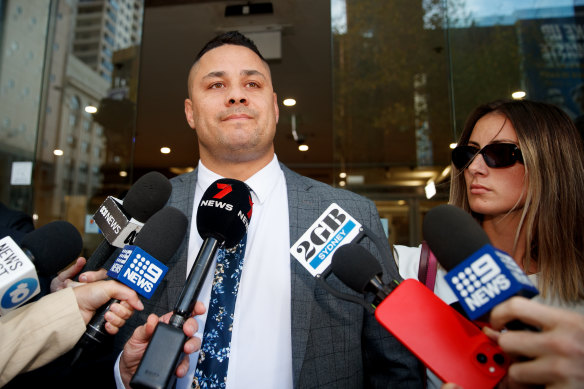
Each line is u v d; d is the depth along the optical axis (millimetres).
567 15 2664
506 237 1134
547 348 554
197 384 939
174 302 1070
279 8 3463
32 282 789
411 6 3293
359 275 809
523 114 1098
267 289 1108
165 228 875
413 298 750
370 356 1173
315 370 1028
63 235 934
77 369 1183
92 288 796
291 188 1307
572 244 1009
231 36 1347
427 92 3816
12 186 3150
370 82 3787
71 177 3285
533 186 1042
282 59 4250
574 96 2594
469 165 1146
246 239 1150
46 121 3252
